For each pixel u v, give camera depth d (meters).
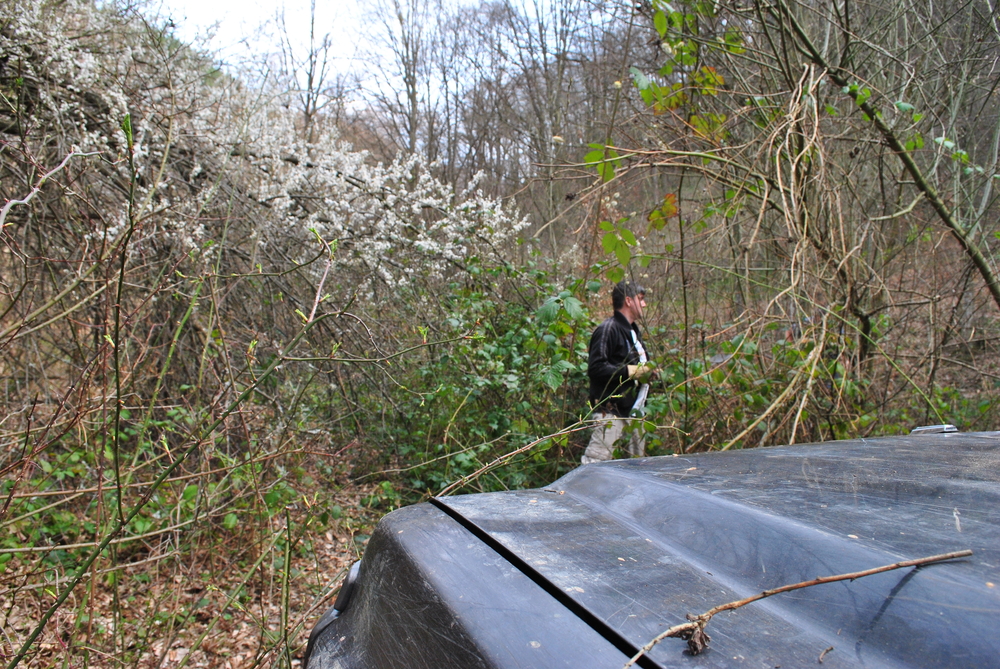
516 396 4.90
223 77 5.75
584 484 1.71
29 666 2.52
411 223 6.34
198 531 3.28
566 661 0.97
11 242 3.37
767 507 1.37
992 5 5.07
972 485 1.40
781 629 0.98
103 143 4.42
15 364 3.90
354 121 17.80
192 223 4.40
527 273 5.98
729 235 4.46
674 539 1.33
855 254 4.46
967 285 4.89
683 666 0.91
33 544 3.17
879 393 4.84
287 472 3.82
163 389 4.35
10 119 4.26
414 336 5.51
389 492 4.35
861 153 4.97
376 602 1.41
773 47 4.39
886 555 1.11
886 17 5.29
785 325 4.54
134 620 3.09
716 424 4.21
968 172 4.68
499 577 1.21
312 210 5.95
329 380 5.06
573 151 7.58
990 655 0.84
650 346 4.95
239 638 3.20
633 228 4.59
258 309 5.04
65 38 4.53
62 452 3.89
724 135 4.46
